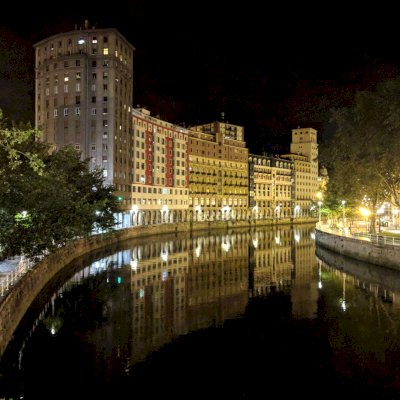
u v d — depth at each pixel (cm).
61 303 3859
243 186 16888
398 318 3369
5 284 2997
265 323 3272
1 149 3544
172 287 4578
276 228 15488
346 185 6888
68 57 10288
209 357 2609
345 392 2188
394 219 10094
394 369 2445
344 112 6431
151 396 2136
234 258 6888
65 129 10294
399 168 5700
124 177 10931
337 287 4500
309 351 2703
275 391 2192
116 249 7912
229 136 16525
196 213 14600
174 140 13500
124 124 10919
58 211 4416
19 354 2650
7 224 3584
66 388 2208
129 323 3272
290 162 19738
